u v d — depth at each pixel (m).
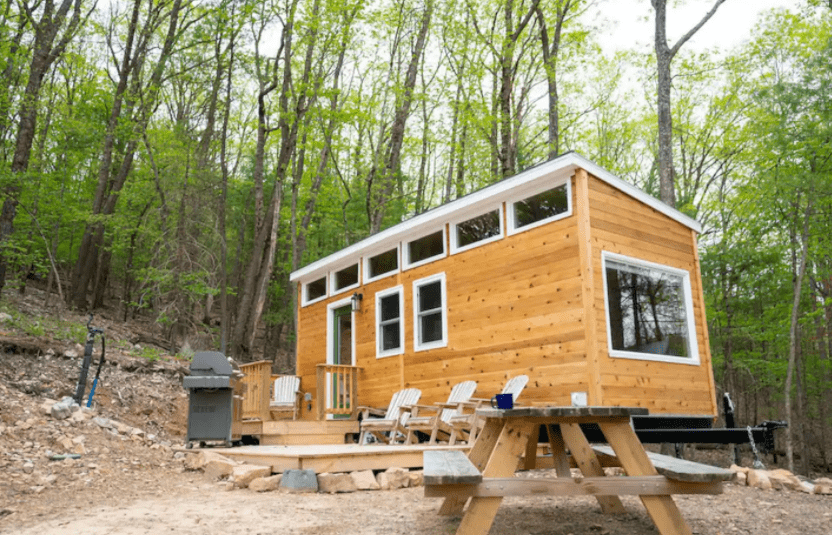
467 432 8.69
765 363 16.48
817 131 12.17
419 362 9.80
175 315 15.26
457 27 18.30
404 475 6.03
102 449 6.89
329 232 22.34
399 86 18.97
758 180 13.70
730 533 3.90
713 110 20.73
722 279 16.47
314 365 12.48
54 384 8.93
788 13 17.50
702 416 8.50
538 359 7.87
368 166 22.64
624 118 22.42
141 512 4.54
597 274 7.52
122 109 17.69
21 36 15.46
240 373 9.04
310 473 5.79
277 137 21.31
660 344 8.30
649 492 3.31
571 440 4.11
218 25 16.95
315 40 17.89
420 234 10.21
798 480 5.77
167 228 16.22
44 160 16.94
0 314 11.34
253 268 18.11
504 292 8.52
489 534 3.78
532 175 8.10
